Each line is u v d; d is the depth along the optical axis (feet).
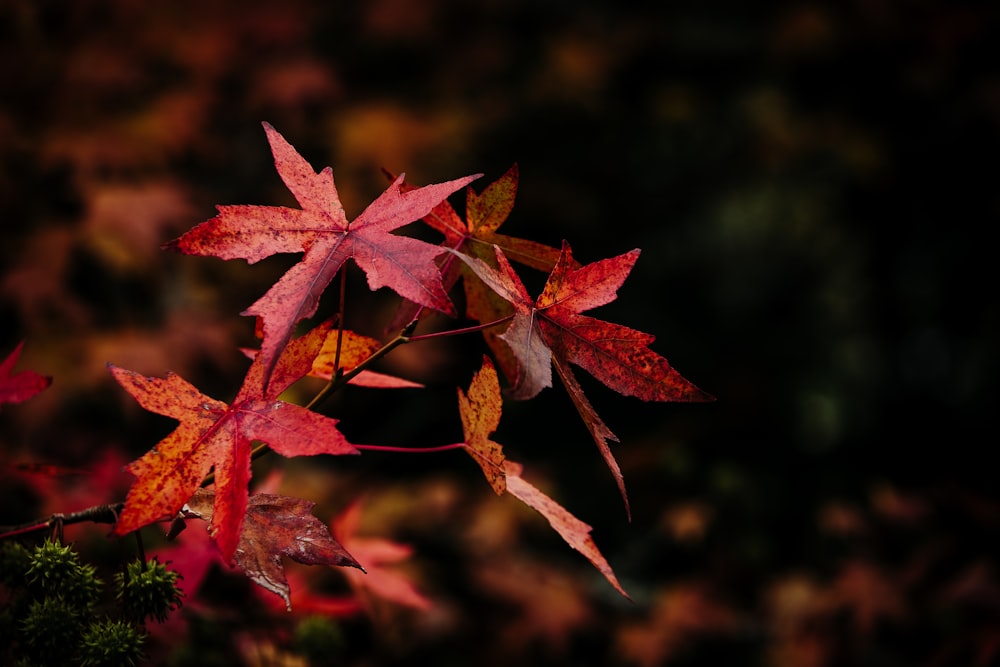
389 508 12.08
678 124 18.53
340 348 3.34
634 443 16.38
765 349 18.44
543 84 16.44
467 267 3.83
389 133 13.88
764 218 18.84
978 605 9.21
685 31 18.74
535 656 11.88
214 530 2.84
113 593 4.35
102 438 10.33
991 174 17.62
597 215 18.10
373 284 2.99
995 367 17.67
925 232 18.71
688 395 3.25
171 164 14.05
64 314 10.89
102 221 11.24
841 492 16.78
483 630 11.44
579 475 16.71
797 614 11.65
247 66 14.35
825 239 18.95
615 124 18.20
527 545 14.29
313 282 2.98
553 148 17.83
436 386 15.56
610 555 15.10
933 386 18.31
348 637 7.64
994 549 10.37
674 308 18.74
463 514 12.98
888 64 17.72
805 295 18.95
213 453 2.95
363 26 15.83
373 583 5.16
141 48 13.38
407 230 14.52
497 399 3.20
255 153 14.99
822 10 17.12
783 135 17.20
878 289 19.03
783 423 17.56
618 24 18.81
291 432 2.97
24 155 11.85
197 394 3.03
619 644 12.07
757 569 14.10
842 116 17.78
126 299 12.12
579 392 3.26
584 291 3.31
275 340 2.81
